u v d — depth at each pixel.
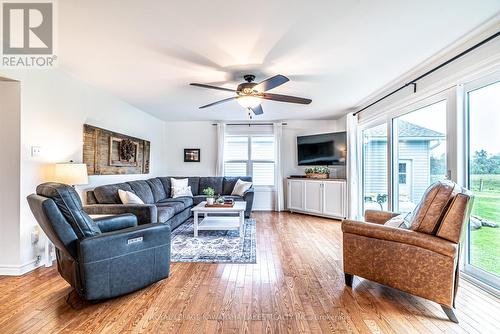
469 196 1.77
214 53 2.50
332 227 4.52
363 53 2.52
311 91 3.80
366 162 4.62
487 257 2.20
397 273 1.95
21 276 2.45
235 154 6.42
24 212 2.53
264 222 4.92
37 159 2.68
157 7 1.79
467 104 2.36
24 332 1.62
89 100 3.50
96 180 3.67
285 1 1.74
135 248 2.10
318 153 5.84
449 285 1.74
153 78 3.21
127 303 1.97
